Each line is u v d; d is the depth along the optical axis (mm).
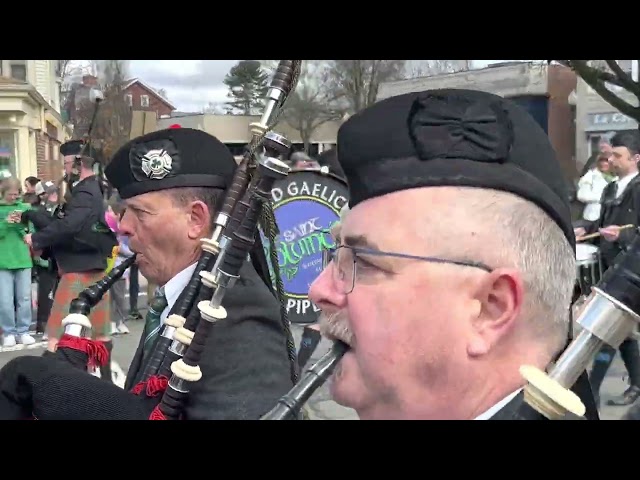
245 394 1424
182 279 1779
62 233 4172
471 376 852
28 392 1157
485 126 855
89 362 1722
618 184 4215
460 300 848
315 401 999
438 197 850
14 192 6215
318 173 3434
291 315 3416
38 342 6352
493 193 852
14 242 6234
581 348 740
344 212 996
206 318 1394
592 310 739
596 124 12711
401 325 858
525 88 11812
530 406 740
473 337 850
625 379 3752
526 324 864
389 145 870
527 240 859
